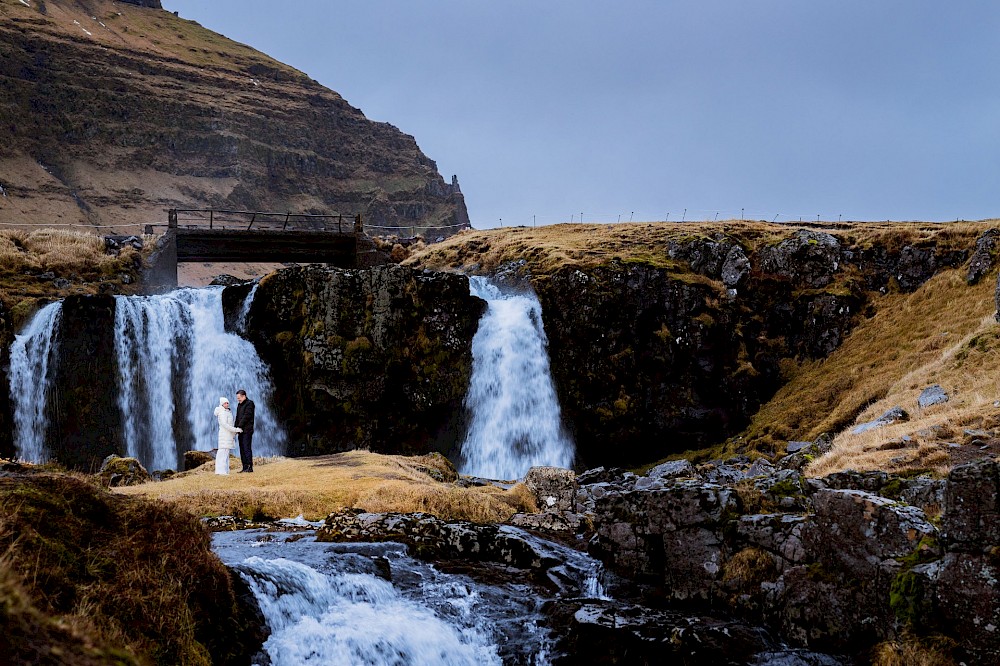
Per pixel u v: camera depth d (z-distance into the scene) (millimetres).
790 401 53375
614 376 54375
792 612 14961
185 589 10711
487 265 68438
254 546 17594
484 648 14805
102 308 48906
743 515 16656
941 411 32656
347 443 50281
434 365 52406
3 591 6906
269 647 12156
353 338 50750
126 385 49281
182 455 50812
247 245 72688
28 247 65312
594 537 18797
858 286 58625
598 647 15047
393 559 17750
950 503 13109
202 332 53000
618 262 56656
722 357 55875
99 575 9602
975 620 12578
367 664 12906
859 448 29391
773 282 59781
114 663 7414
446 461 34375
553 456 54906
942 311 52719
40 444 46312
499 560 18875
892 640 13492
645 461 54875
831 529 14938
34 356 47125
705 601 16266
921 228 62312
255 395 52594
